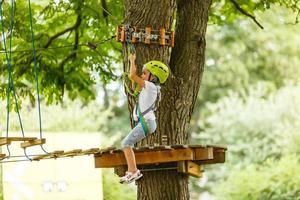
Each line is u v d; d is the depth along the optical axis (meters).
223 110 44.34
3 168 25.94
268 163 34.75
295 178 32.50
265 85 50.38
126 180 17.25
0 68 24.77
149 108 17.38
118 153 17.95
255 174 33.44
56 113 31.69
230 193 33.50
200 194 49.75
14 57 24.72
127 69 18.72
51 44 25.81
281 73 52.91
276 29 52.31
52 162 26.27
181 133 19.16
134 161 17.34
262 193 32.75
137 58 18.61
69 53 25.72
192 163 18.28
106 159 18.03
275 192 32.53
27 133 27.25
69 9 25.27
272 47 53.25
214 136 43.59
